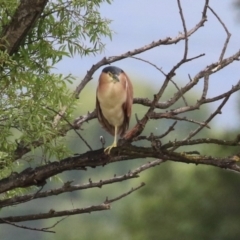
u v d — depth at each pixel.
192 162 9.52
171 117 9.95
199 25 11.17
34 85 10.66
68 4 11.30
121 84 11.07
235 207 35.50
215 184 36.00
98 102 11.37
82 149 29.02
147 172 38.28
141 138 9.66
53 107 10.88
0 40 10.87
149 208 36.38
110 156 9.84
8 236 51.91
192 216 35.78
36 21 10.92
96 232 42.59
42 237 51.78
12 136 11.61
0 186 10.17
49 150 10.64
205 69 10.09
